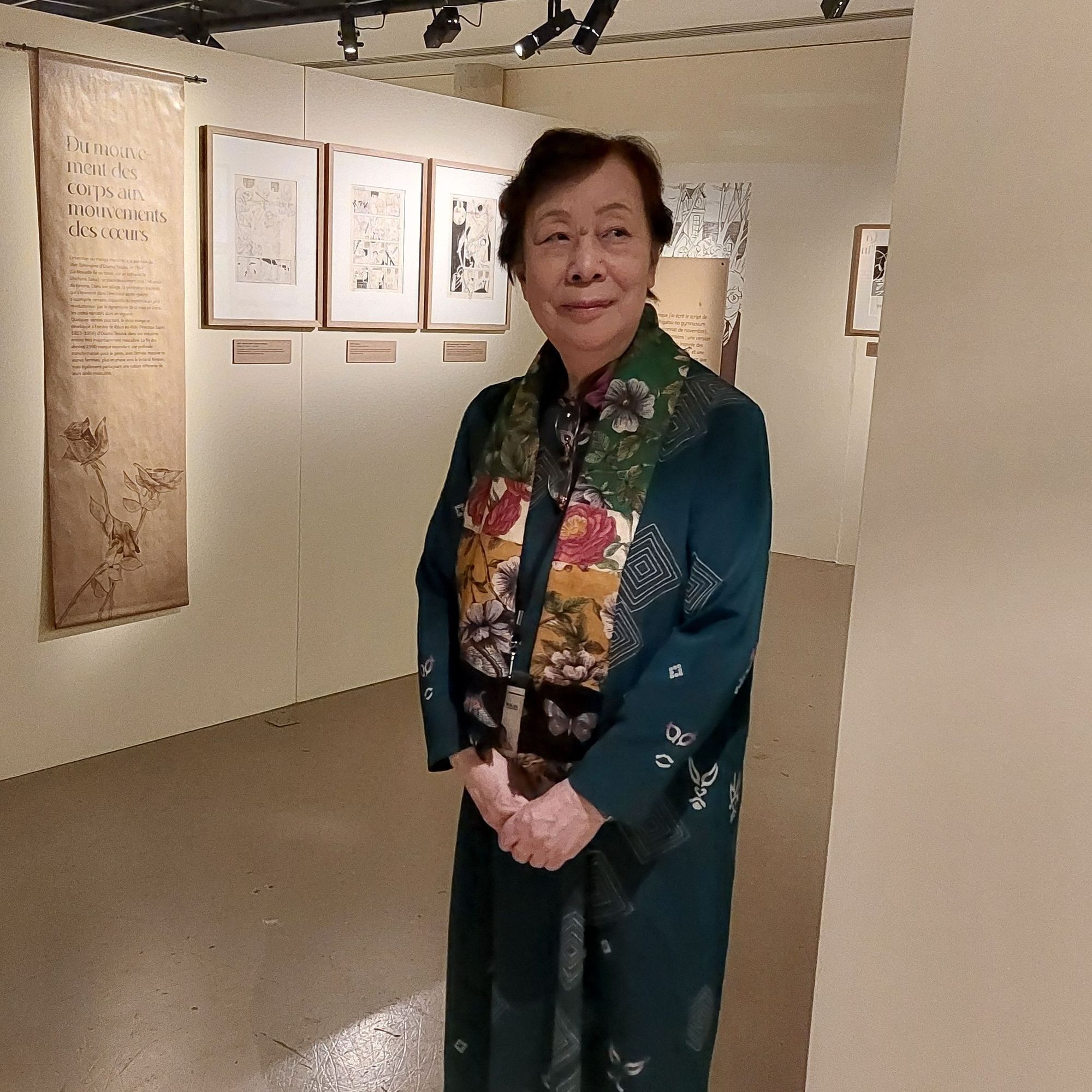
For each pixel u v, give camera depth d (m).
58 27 3.21
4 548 3.39
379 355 4.33
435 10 5.36
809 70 6.41
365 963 2.63
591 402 1.51
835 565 6.81
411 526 4.63
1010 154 0.98
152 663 3.85
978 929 1.11
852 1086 1.24
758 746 4.03
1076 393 0.98
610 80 7.18
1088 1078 1.05
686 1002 1.56
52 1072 2.21
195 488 3.85
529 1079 1.61
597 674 1.46
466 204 4.47
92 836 3.20
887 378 1.09
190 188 3.62
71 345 3.38
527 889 1.54
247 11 5.67
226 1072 2.23
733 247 6.92
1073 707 1.01
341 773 3.72
